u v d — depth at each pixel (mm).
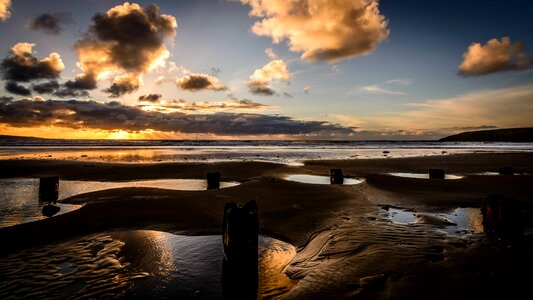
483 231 7398
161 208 9938
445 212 9562
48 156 34562
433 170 17281
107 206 10117
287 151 50062
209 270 5566
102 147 62219
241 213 5098
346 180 17875
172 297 4598
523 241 6559
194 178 19219
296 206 10164
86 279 5172
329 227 7812
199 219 8844
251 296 4594
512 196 11805
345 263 5512
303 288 4629
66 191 14664
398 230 7465
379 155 40125
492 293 4266
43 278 5191
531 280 4633
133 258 6102
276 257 6172
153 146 70938
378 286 4566
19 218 9539
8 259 5996
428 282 4648
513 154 38344
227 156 37438
